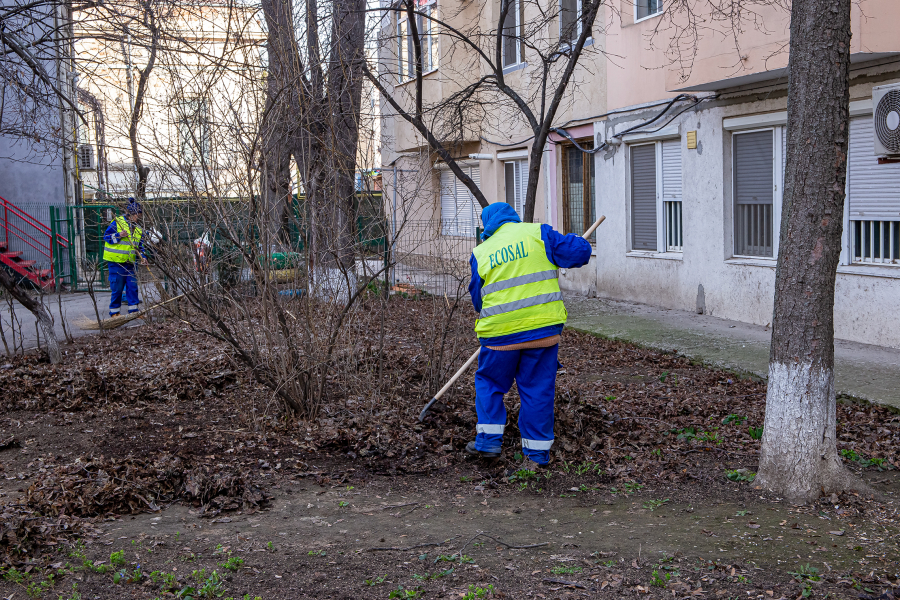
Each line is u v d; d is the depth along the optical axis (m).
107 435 6.04
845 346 9.05
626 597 3.42
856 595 3.38
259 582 3.61
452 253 7.09
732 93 10.88
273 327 6.22
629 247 13.79
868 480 5.04
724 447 5.73
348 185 6.37
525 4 15.38
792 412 4.69
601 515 4.51
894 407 6.55
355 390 6.67
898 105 8.27
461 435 5.90
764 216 10.77
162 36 7.12
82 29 9.14
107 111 8.72
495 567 3.78
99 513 4.47
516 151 16.92
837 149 4.52
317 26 6.84
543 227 5.42
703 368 8.59
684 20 11.08
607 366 8.88
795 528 4.20
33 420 6.54
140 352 9.81
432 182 8.85
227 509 4.60
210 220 5.85
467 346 7.11
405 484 5.10
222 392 7.39
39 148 18.06
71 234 18.08
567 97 14.91
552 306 5.25
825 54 4.43
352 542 4.12
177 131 5.88
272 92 5.96
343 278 6.44
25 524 4.08
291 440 5.86
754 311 10.77
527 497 4.85
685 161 11.98
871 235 9.23
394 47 17.66
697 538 4.09
